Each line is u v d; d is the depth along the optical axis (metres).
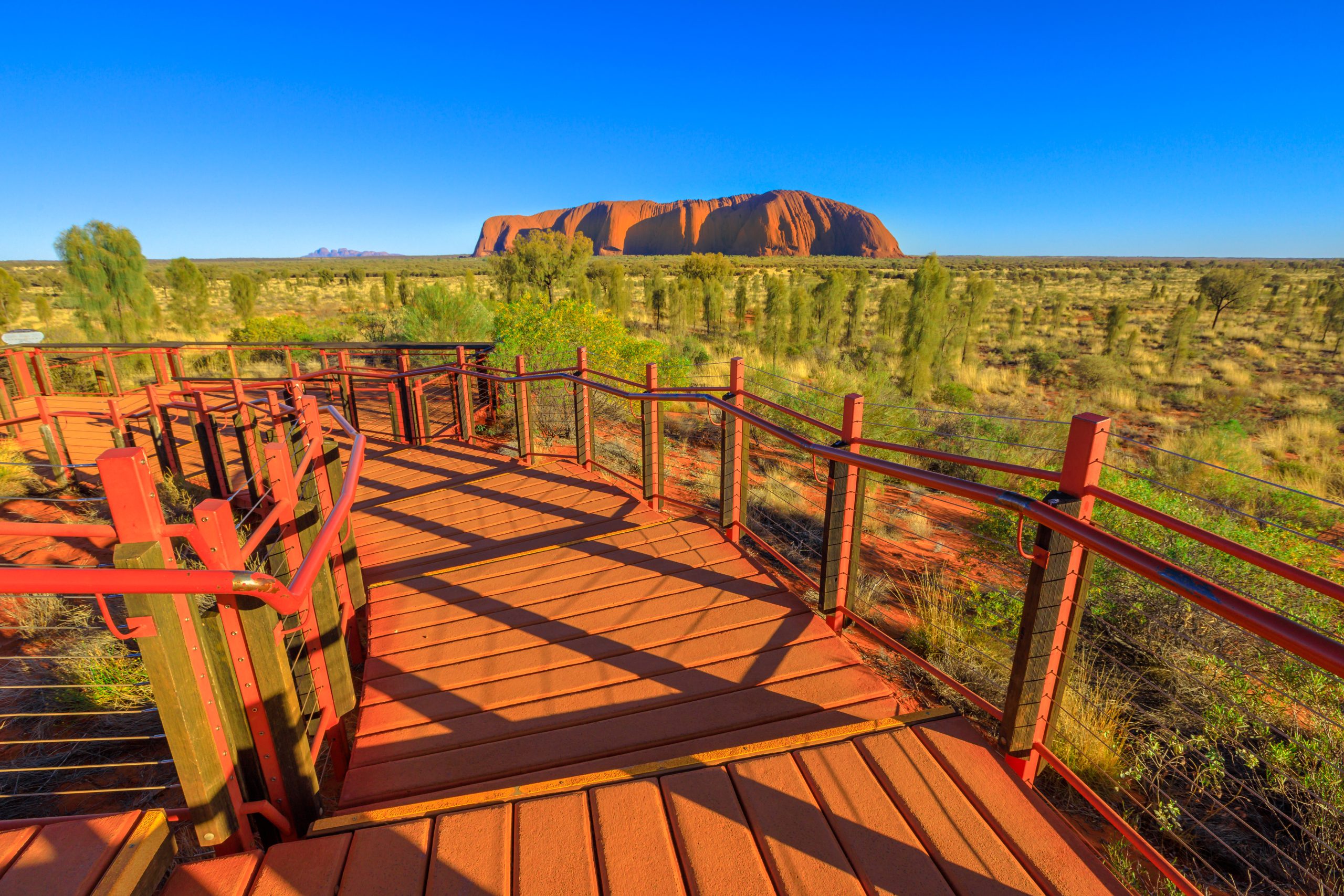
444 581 3.84
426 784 2.22
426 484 5.93
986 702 2.14
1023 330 25.38
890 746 2.06
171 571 1.42
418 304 15.77
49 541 5.30
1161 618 3.43
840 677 2.61
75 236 15.36
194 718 1.64
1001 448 7.91
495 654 3.00
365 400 10.73
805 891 1.60
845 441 2.74
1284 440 10.77
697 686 2.63
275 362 15.60
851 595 2.96
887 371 16.09
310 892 1.66
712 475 6.90
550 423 8.33
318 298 39.81
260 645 1.78
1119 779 2.66
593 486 5.46
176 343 10.34
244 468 5.43
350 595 3.37
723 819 1.83
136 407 9.86
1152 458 8.41
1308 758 2.52
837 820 1.80
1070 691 2.94
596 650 2.95
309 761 1.99
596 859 1.74
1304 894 2.16
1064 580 1.84
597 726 2.44
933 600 3.72
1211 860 2.32
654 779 1.99
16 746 3.03
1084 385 15.81
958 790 1.88
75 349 10.67
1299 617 3.40
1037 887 1.57
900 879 1.61
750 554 3.81
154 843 1.65
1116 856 2.24
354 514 5.29
